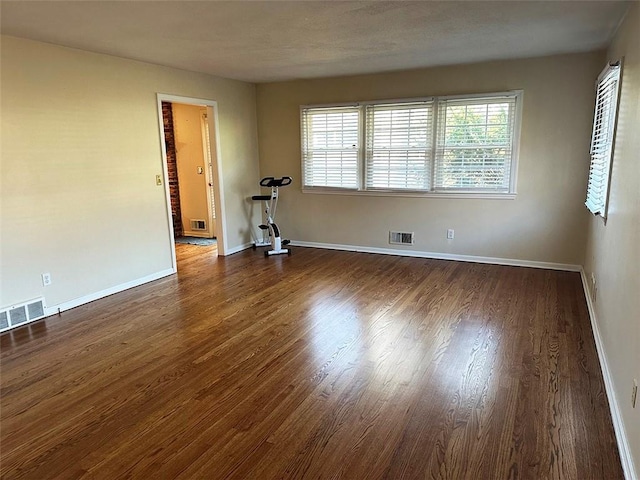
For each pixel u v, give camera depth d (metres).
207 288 4.50
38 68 3.58
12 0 2.60
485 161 5.07
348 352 3.01
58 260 3.86
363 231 5.97
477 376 2.66
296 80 5.93
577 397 2.42
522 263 5.09
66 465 1.97
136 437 2.16
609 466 1.90
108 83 4.17
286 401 2.44
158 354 3.04
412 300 4.02
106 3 2.68
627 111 2.62
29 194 3.60
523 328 3.35
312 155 6.09
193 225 7.38
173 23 3.13
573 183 4.69
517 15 3.07
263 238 6.72
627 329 2.07
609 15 3.06
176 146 7.18
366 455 2.00
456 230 5.37
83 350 3.12
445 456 1.98
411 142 5.41
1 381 2.71
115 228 4.36
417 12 2.98
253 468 1.93
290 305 3.95
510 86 4.77
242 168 6.16
